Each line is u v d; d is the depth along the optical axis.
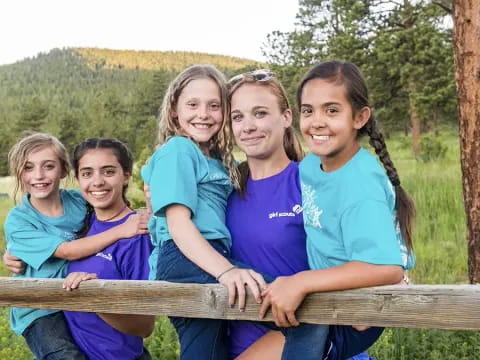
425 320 2.28
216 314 2.56
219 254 2.63
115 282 2.78
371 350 4.98
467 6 6.59
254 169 3.01
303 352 2.54
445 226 10.07
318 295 2.40
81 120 79.81
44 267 3.57
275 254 2.87
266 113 2.92
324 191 2.59
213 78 3.06
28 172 3.65
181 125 3.09
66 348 3.43
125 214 3.70
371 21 26.44
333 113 2.54
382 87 26.78
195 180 2.83
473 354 5.07
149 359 3.80
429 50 25.16
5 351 5.24
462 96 6.74
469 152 6.72
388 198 2.52
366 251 2.36
